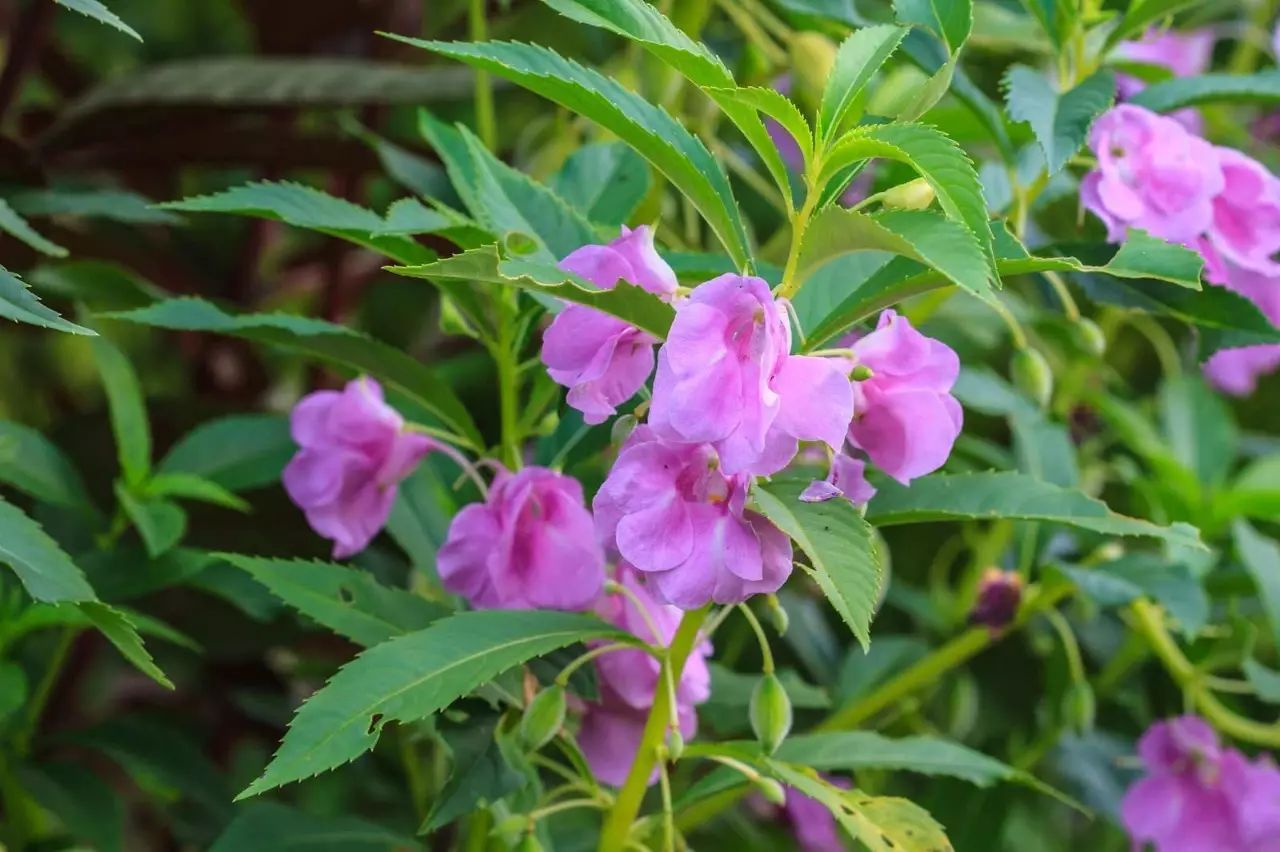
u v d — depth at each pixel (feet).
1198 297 2.99
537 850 2.79
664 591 2.55
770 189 3.51
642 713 2.88
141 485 3.12
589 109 2.65
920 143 2.51
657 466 2.56
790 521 2.51
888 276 2.70
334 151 3.54
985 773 2.96
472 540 2.81
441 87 3.43
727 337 2.50
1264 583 3.34
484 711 2.85
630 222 3.33
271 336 2.95
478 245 2.87
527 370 3.05
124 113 3.41
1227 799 3.43
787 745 2.93
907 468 2.66
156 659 3.51
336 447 2.95
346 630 2.83
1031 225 3.43
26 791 3.11
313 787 3.56
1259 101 3.09
